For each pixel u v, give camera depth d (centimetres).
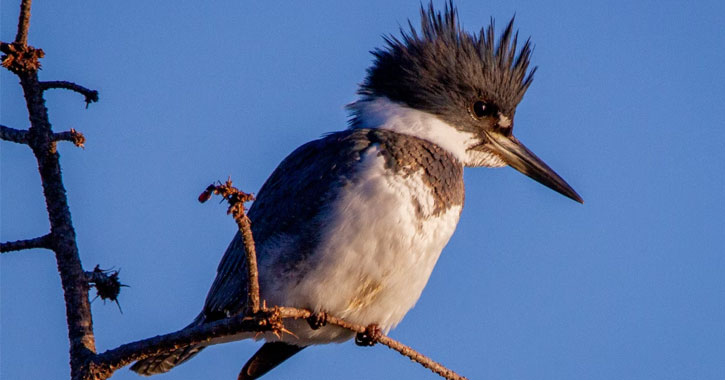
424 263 878
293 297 839
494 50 1044
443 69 998
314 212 845
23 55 611
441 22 1040
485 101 1017
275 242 856
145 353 596
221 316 895
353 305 857
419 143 920
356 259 830
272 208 878
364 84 1020
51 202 630
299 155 927
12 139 626
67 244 627
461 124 998
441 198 899
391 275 848
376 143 891
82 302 621
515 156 1057
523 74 1062
